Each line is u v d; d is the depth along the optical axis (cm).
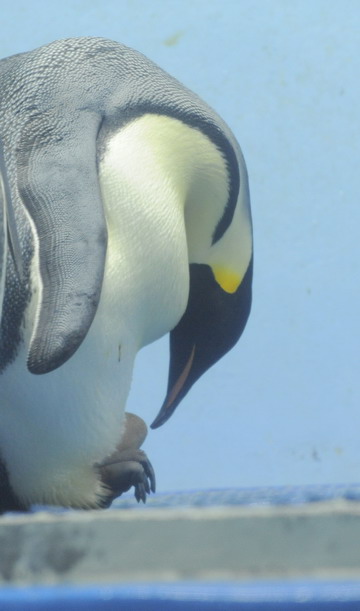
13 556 290
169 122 650
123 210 600
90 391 574
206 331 776
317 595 257
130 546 286
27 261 553
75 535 288
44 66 640
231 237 720
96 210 559
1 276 461
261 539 283
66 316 514
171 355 791
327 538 282
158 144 640
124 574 284
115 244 593
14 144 595
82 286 527
